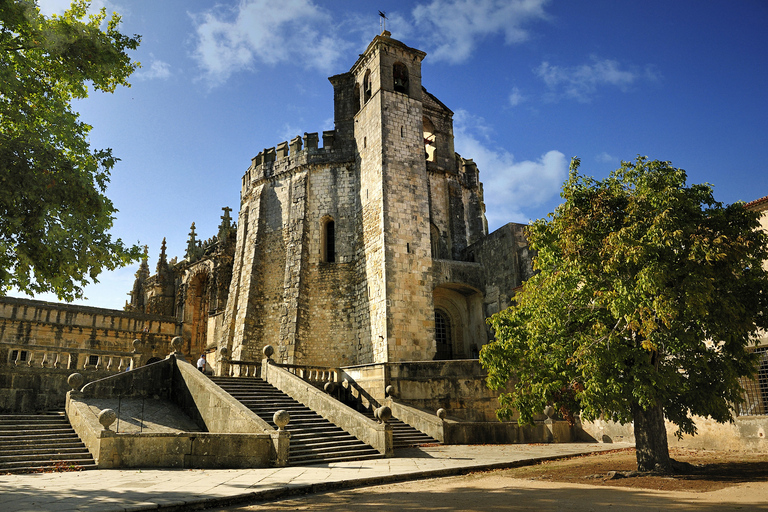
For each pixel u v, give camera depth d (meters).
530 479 13.22
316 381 27.69
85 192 12.22
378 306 31.52
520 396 15.08
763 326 12.89
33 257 11.81
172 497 10.51
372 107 35.88
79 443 16.91
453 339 36.00
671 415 13.89
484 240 36.00
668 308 11.55
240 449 15.79
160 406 22.09
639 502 9.59
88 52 12.69
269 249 38.22
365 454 18.20
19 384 21.67
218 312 45.06
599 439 24.20
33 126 12.18
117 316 43.62
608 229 13.68
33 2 11.77
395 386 26.38
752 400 18.64
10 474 13.97
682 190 13.30
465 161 42.62
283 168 39.59
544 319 14.33
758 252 12.89
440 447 21.50
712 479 12.10
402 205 33.22
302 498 11.42
